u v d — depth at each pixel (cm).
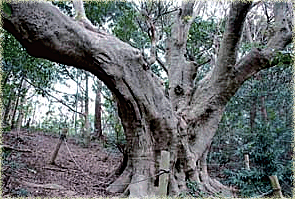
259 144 821
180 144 678
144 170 587
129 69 563
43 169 696
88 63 522
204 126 746
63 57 491
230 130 1141
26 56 823
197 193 642
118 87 554
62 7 1019
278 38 734
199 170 738
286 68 1005
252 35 1303
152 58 746
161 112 618
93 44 509
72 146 1273
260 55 702
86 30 525
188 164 682
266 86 1098
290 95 991
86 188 608
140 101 583
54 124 1523
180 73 822
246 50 1038
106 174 778
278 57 683
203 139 737
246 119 1160
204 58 1274
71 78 1266
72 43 482
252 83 1129
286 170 766
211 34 1166
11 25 409
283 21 752
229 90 734
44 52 471
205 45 1205
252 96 1116
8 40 756
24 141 1001
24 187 522
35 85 988
